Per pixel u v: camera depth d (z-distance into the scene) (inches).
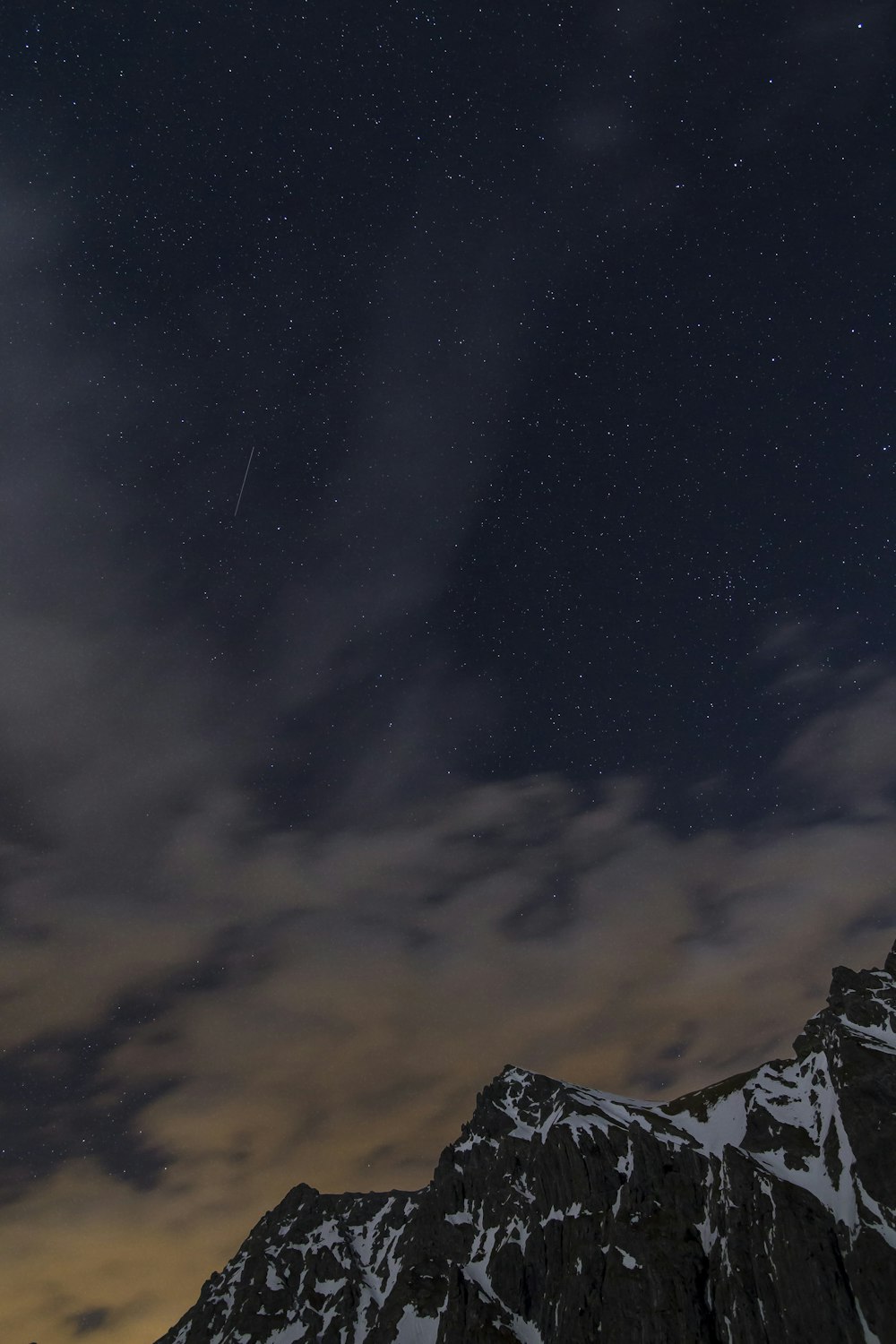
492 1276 6697.8
